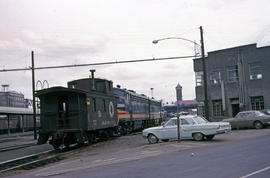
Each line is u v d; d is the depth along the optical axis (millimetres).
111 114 23625
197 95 41656
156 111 42750
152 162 10812
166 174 8359
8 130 37062
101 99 21594
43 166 12836
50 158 14805
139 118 33250
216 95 39844
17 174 11047
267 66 35812
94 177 8641
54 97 18969
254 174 7703
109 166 10602
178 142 17203
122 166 10367
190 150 13719
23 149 21594
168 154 12852
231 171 8250
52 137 18594
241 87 37406
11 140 32719
